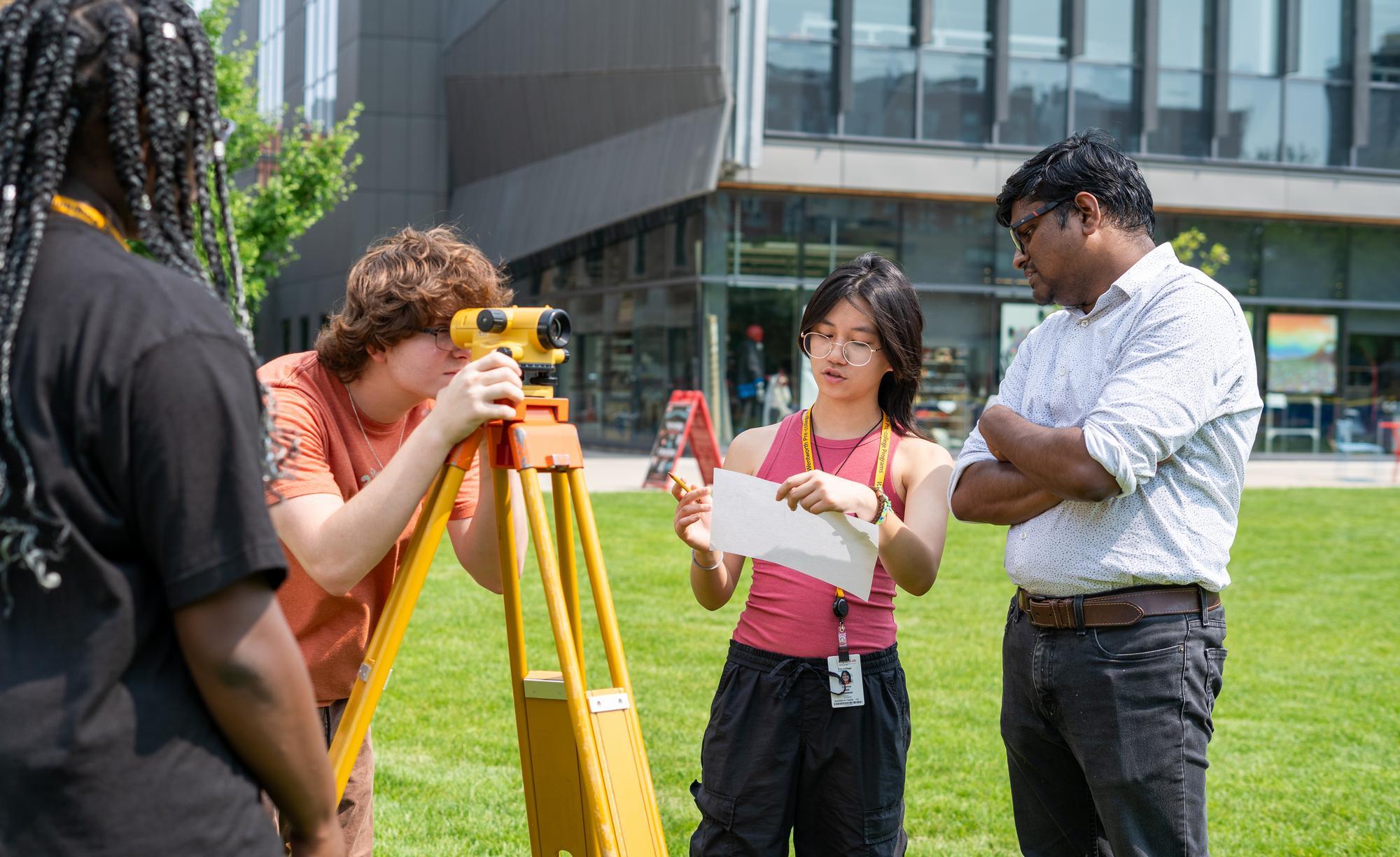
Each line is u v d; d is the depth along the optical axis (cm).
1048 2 1750
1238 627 676
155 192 130
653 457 1371
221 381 121
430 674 539
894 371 258
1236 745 465
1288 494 1395
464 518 237
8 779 114
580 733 180
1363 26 1830
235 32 3594
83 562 117
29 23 122
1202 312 216
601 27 1872
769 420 1748
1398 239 1934
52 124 121
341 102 2569
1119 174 229
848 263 260
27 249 118
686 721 472
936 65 1716
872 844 244
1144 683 216
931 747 451
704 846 252
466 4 2411
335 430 217
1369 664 594
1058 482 212
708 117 1605
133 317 118
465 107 2422
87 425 116
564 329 194
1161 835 216
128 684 119
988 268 1794
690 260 1750
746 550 225
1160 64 1786
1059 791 246
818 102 1681
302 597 214
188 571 117
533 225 2100
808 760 247
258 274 1445
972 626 657
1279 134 1828
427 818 373
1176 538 216
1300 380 1916
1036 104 1753
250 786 127
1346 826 383
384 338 209
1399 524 1119
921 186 1706
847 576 225
